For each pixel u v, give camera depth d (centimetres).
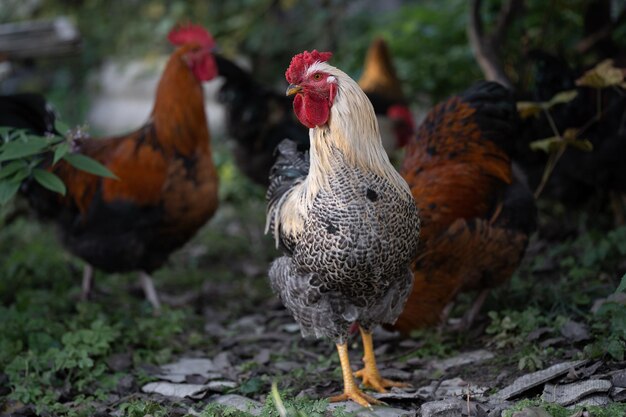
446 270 248
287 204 228
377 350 258
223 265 341
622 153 282
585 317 250
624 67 288
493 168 256
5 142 247
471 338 256
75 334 251
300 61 218
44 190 287
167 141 282
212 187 288
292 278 225
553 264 285
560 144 269
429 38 395
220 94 362
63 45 345
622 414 211
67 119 569
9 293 293
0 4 560
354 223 215
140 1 552
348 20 495
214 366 257
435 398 229
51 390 237
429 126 263
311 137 219
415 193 250
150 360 257
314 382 243
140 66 570
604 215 310
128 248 283
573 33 339
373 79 398
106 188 280
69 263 320
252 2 490
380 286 222
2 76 367
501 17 308
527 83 326
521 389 224
